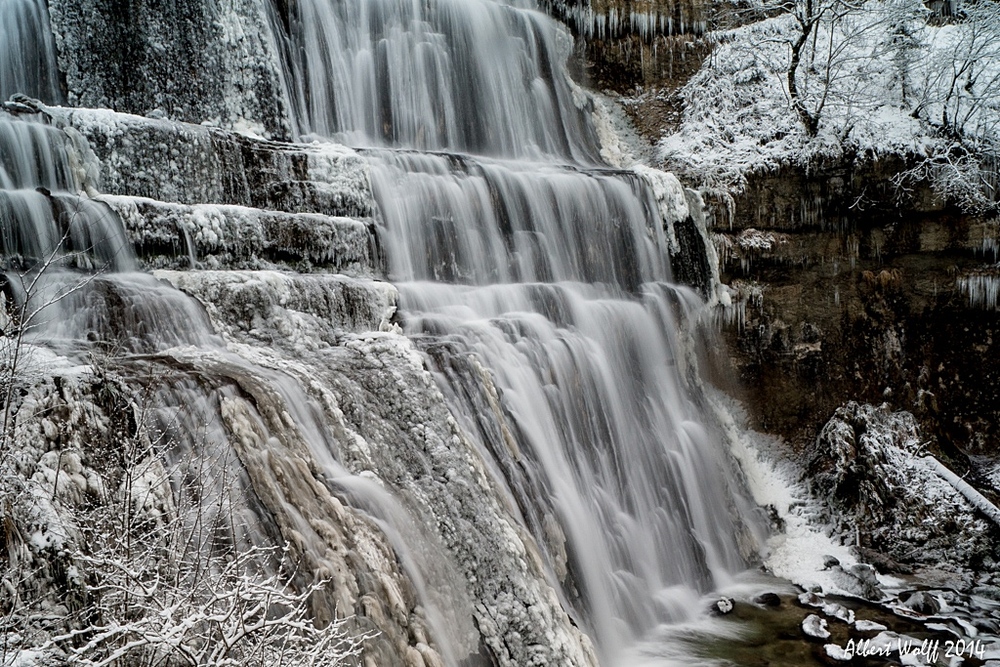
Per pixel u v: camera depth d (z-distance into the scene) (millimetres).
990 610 10555
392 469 7348
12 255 7906
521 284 11500
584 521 9188
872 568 11125
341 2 14016
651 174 14273
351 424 7363
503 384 9344
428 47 14844
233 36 12398
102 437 5734
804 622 9602
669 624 9617
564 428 9914
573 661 7203
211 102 12188
